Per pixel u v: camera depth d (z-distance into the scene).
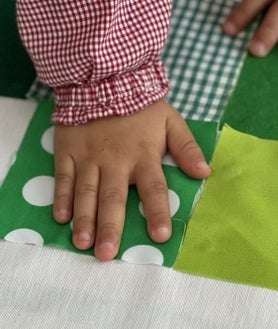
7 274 0.62
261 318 0.56
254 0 0.87
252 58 0.83
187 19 0.89
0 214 0.67
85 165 0.69
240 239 0.62
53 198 0.68
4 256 0.64
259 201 0.65
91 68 0.68
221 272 0.60
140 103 0.71
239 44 0.85
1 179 0.71
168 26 0.71
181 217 0.65
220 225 0.64
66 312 0.59
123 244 0.63
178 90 0.81
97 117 0.71
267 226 0.63
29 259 0.63
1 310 0.59
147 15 0.69
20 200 0.69
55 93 0.75
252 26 0.87
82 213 0.65
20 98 0.82
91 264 0.62
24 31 0.69
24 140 0.76
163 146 0.71
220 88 0.80
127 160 0.69
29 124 0.77
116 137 0.70
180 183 0.68
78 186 0.68
